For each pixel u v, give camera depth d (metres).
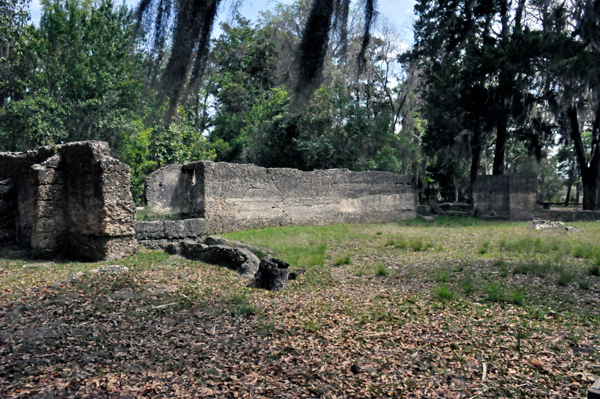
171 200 16.12
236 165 16.19
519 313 5.95
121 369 4.25
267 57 31.67
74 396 3.69
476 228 17.77
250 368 4.31
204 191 14.98
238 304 6.58
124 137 23.06
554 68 19.56
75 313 6.02
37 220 10.57
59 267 9.46
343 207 20.77
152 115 4.52
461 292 7.14
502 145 25.42
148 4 3.51
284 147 26.86
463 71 23.22
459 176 38.03
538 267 8.53
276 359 4.54
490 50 22.16
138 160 23.38
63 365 4.32
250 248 10.64
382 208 22.88
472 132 27.72
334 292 7.43
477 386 3.91
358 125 25.61
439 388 3.88
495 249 11.45
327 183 20.09
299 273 8.80
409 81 27.83
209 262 10.01
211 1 3.42
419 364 4.39
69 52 22.98
